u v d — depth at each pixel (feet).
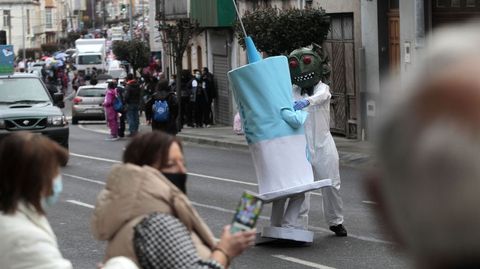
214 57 114.62
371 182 4.62
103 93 130.21
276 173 31.81
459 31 4.39
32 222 12.51
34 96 69.62
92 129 114.93
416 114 4.27
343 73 77.61
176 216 12.07
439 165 4.14
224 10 104.99
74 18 492.54
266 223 38.96
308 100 32.91
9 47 115.24
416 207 4.24
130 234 11.78
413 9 64.54
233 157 71.56
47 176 12.62
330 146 34.40
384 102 4.48
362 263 30.32
